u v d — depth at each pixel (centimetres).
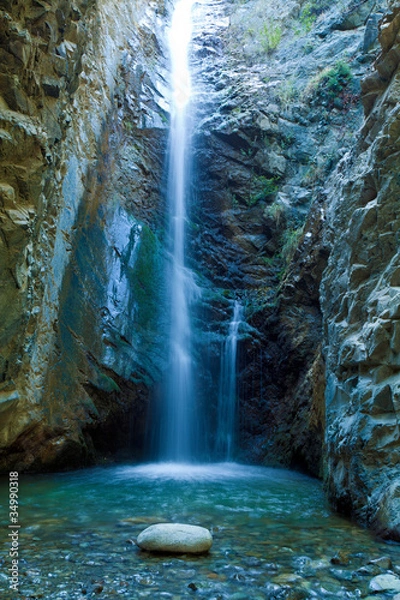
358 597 269
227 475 788
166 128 1302
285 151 1276
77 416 773
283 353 1004
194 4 1677
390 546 366
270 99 1326
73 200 871
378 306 499
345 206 663
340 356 552
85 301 858
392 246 543
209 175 1320
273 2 1521
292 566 316
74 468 767
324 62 1319
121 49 1229
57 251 789
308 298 992
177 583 284
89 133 977
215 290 1168
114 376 854
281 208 1212
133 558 327
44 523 424
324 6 1437
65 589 271
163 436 927
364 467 448
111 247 975
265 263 1198
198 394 988
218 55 1530
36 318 681
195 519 454
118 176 1104
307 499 576
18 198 605
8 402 633
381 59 645
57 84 658
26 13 592
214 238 1262
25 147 593
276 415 987
